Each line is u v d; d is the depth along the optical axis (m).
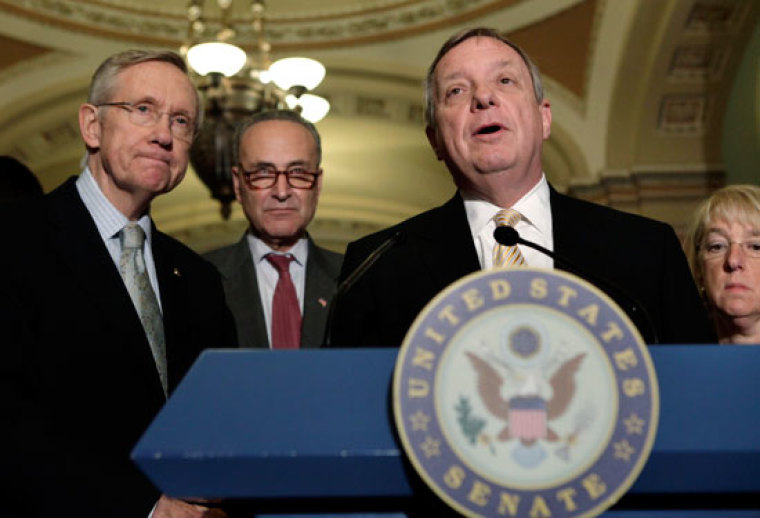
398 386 0.97
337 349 1.06
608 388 0.97
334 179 12.57
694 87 8.50
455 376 0.97
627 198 9.06
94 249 2.01
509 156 1.89
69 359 1.85
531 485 0.94
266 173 3.00
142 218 2.23
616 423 0.96
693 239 2.70
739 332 2.58
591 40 8.68
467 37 2.02
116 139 2.12
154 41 9.68
